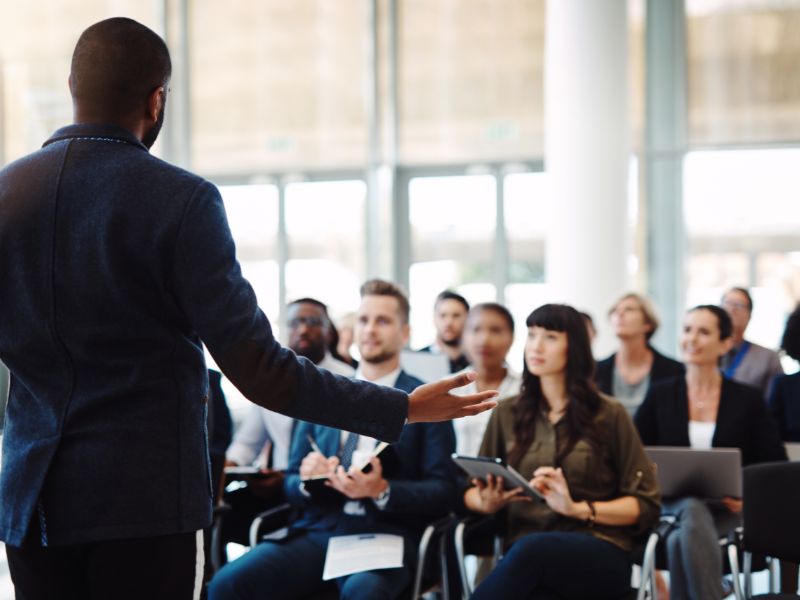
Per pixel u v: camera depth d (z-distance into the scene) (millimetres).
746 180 8797
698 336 3982
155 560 1388
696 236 8867
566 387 3332
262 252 9531
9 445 1423
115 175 1392
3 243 1395
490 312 4121
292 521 3516
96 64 1449
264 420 4195
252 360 1375
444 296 5297
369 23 9391
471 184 9312
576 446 3250
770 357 5184
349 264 9461
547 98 7773
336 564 3070
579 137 7500
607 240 7496
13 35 8375
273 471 3822
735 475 3498
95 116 1452
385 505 3178
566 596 3025
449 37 9312
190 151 9477
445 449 3373
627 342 4891
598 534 3133
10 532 1388
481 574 4043
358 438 3463
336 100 9430
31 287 1388
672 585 3211
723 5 8828
